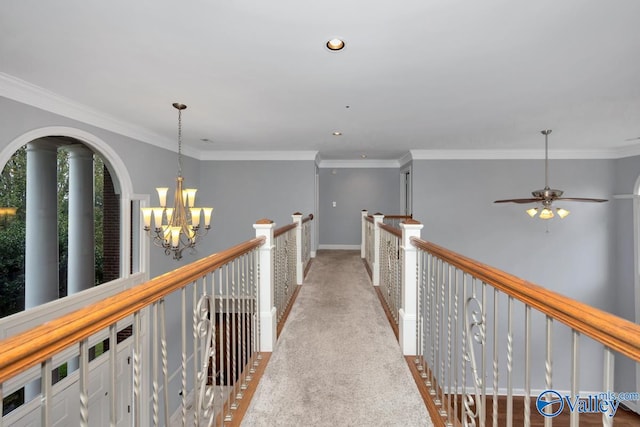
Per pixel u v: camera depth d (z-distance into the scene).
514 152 6.07
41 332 0.73
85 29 1.97
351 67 2.52
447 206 6.23
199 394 1.43
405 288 2.50
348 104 3.43
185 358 1.32
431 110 3.62
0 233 3.33
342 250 7.84
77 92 3.06
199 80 2.77
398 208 7.97
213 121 4.11
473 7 1.77
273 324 2.57
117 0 1.69
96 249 4.53
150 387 4.41
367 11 1.80
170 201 5.36
